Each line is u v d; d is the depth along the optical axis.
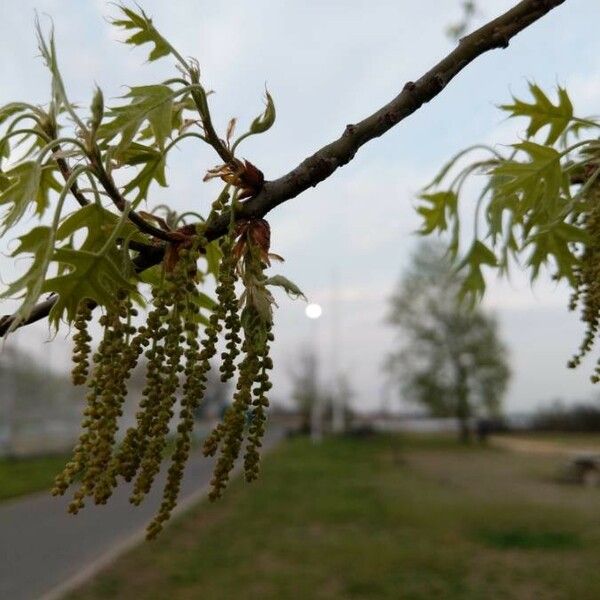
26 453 26.92
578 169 2.14
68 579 8.30
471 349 40.81
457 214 2.77
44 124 1.50
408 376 41.56
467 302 2.92
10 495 16.44
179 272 1.35
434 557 9.35
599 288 1.90
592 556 9.38
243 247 1.46
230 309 1.35
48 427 28.55
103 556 9.57
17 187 1.37
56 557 9.63
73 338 1.33
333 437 50.16
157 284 1.68
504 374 40.97
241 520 12.45
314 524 12.01
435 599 7.40
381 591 7.73
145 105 1.40
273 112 1.48
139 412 1.28
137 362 1.30
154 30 1.57
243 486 18.53
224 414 1.32
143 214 1.53
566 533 11.11
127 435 1.26
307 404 60.03
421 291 41.09
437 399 41.16
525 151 2.02
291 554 9.56
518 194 2.28
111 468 1.23
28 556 9.73
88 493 1.21
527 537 10.77
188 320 1.33
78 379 1.31
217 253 1.92
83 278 1.32
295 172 1.49
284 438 53.03
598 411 48.25
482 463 28.09
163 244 1.46
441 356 41.19
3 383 25.92
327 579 8.23
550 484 19.42
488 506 14.22
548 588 7.84
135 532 11.43
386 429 51.00
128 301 1.36
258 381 1.34
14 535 11.43
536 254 2.34
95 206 1.40
